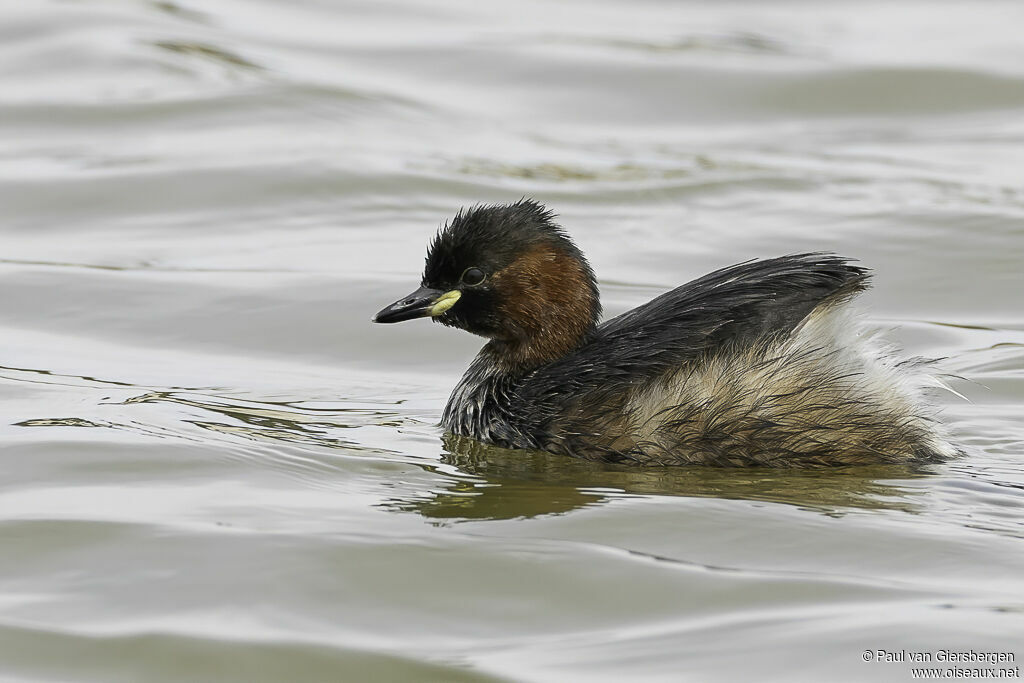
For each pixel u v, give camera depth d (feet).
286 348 56.18
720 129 83.10
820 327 41.55
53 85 86.63
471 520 37.19
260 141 79.71
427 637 31.60
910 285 62.39
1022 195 71.41
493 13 102.63
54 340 56.24
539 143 80.69
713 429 41.52
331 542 35.65
